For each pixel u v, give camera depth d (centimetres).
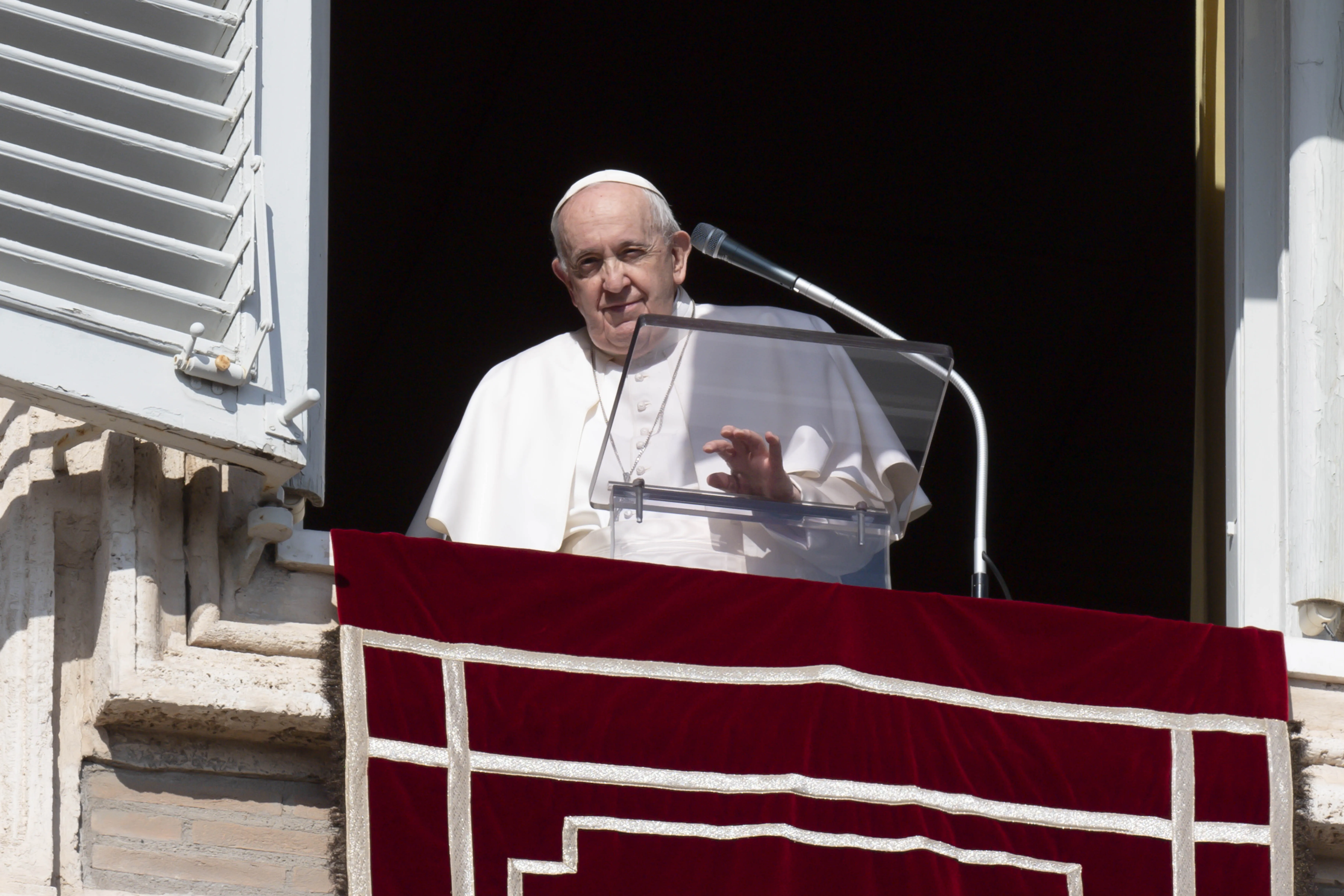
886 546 1305
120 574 1209
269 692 1188
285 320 1255
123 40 1272
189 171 1263
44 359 1180
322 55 1440
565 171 3061
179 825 1184
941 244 3188
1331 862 1366
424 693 1182
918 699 1262
